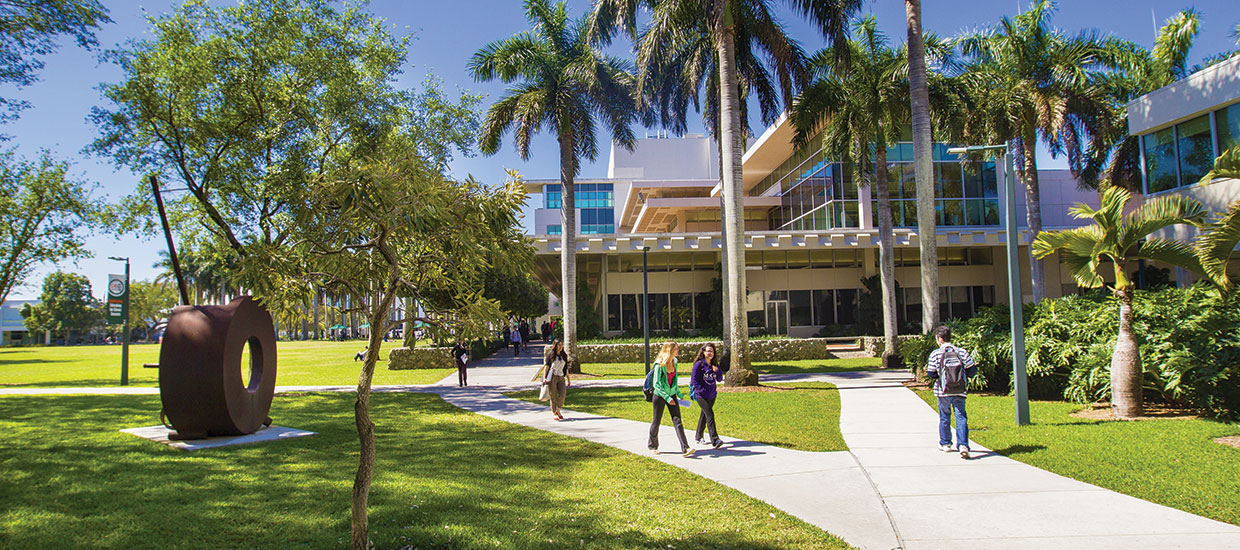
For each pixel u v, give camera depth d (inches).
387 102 776.9
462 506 239.8
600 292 1370.6
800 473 292.0
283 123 719.7
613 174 2628.0
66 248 1018.1
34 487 268.4
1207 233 371.2
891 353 895.1
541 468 308.3
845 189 1327.5
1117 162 1130.7
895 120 938.1
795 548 196.9
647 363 837.8
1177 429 358.0
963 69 972.6
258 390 424.2
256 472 298.0
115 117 683.4
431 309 204.4
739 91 833.5
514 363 1176.8
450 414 512.1
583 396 629.6
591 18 765.9
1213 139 694.5
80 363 1480.1
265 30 701.3
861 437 377.1
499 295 1747.0
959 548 194.9
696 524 220.1
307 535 206.4
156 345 3073.3
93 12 518.0
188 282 3720.5
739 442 369.7
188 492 260.2
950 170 1362.0
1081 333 496.7
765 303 1342.3
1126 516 218.2
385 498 249.9
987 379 558.9
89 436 406.6
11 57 500.7
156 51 687.7
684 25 722.8
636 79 887.1
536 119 861.8
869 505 240.7
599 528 215.2
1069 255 455.8
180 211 773.9
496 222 203.8
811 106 908.0
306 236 183.5
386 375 938.1
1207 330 420.2
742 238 684.7
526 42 876.6
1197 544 190.9
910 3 714.8
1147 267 1208.8
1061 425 389.7
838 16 730.8
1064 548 191.9
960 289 1368.1
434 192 185.9
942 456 320.2
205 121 688.4
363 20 778.2
